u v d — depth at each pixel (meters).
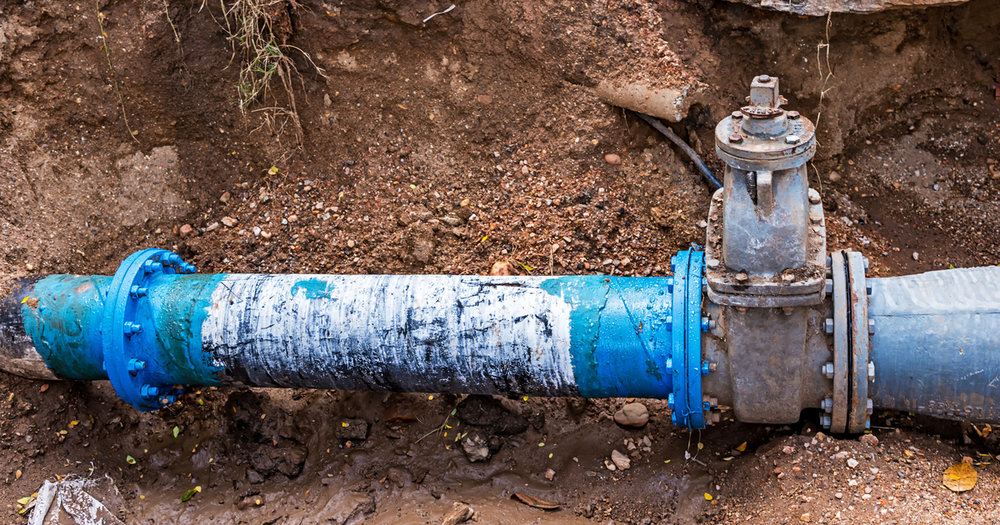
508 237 3.54
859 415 2.97
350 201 3.62
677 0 3.56
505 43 3.59
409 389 3.16
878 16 3.53
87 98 3.61
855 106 3.65
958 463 3.03
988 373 2.89
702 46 3.56
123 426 3.39
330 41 3.60
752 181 2.78
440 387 3.14
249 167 3.69
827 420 3.02
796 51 3.57
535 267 3.49
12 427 3.27
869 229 3.63
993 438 3.11
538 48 3.56
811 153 2.75
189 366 3.15
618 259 3.51
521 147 3.62
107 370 3.12
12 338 3.22
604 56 3.54
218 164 3.69
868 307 2.94
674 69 3.49
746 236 2.80
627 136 3.59
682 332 2.95
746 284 2.83
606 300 3.02
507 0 3.56
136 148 3.66
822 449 3.04
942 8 3.56
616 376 3.03
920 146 3.69
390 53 3.63
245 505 3.23
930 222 3.64
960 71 3.67
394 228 3.56
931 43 3.62
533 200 3.56
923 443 3.08
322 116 3.66
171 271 3.29
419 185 3.62
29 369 3.25
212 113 3.67
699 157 3.56
